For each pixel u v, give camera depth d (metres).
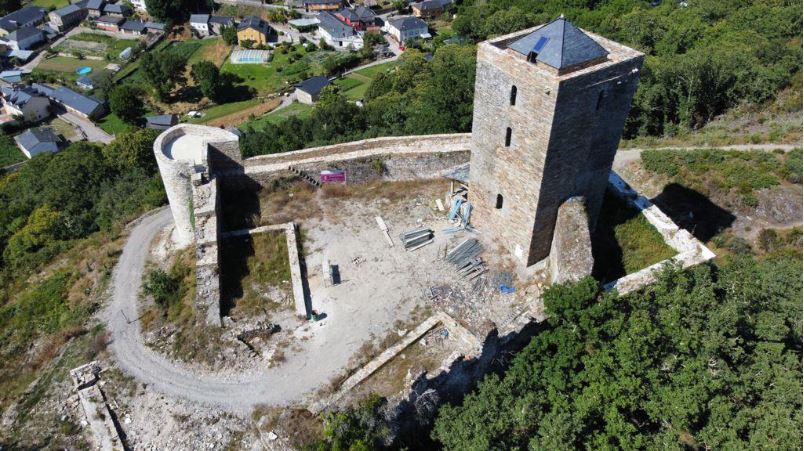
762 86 54.91
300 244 35.09
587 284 26.23
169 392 26.78
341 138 56.34
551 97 25.77
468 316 30.09
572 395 24.45
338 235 35.81
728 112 55.84
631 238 34.78
